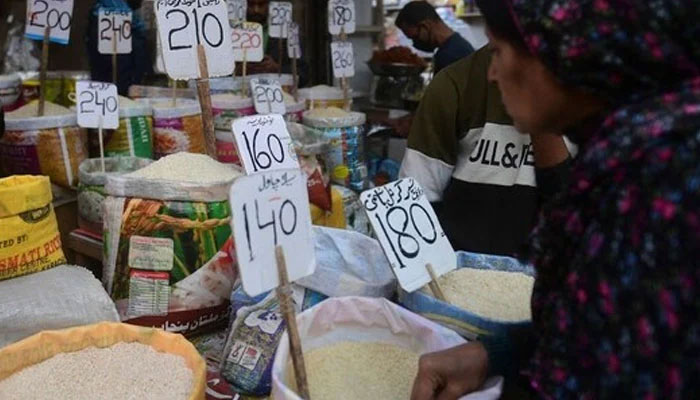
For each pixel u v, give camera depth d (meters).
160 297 1.28
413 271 1.07
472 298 1.14
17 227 1.20
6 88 1.87
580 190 0.61
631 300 0.55
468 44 3.33
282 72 3.03
